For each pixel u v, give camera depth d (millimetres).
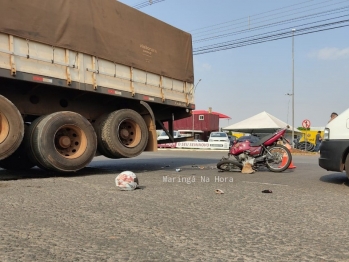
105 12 8672
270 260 2990
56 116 7699
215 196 5715
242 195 5844
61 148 7980
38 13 7246
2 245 3250
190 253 3127
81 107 9008
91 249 3186
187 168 10625
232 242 3432
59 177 7738
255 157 9484
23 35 6961
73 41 7875
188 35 11469
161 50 10281
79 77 7996
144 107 9703
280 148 9523
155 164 12219
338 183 7453
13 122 7023
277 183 7344
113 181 7160
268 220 4246
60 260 2922
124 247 3252
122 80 9016
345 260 3012
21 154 8734
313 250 3238
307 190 6488
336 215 4551
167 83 10469
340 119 7168
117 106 9828
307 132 28375
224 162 9461
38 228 3777
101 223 4008
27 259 2932
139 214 4434
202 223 4078
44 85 7512
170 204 5047
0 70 6598
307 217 4418
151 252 3137
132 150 9227
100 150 9250
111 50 8742
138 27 9570
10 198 5223
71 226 3875
